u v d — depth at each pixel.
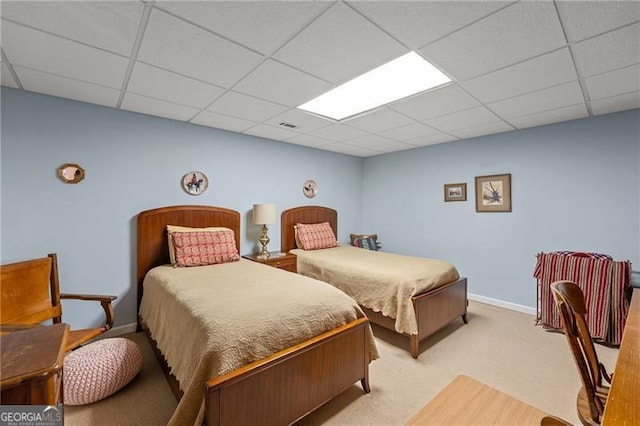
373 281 2.81
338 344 1.77
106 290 2.75
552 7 1.36
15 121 2.30
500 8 1.37
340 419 1.73
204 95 2.45
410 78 2.15
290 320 1.64
